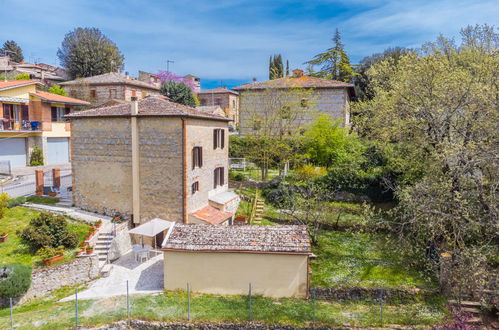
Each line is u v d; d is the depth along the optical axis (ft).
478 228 49.73
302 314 45.57
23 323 42.42
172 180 66.49
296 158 107.14
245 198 92.73
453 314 47.52
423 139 60.70
